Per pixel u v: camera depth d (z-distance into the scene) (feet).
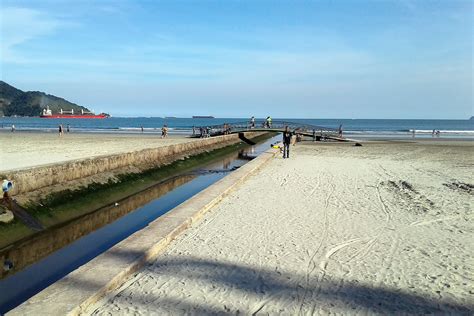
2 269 28.35
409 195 45.93
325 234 30.22
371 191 48.24
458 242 28.68
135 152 68.95
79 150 93.97
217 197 41.57
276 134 252.21
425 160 85.92
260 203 41.11
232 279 21.70
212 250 26.35
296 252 26.09
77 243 34.60
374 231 31.19
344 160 85.20
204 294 19.83
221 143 139.44
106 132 223.10
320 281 21.57
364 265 23.95
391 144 139.54
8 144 113.60
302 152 106.01
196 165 95.09
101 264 22.30
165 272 22.59
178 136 183.83
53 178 44.86
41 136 164.04
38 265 29.14
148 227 29.66
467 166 74.84
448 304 19.07
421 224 33.42
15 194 38.42
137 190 60.95
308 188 50.11
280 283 21.25
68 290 18.94
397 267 23.70
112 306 18.42
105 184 54.60
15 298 23.61
